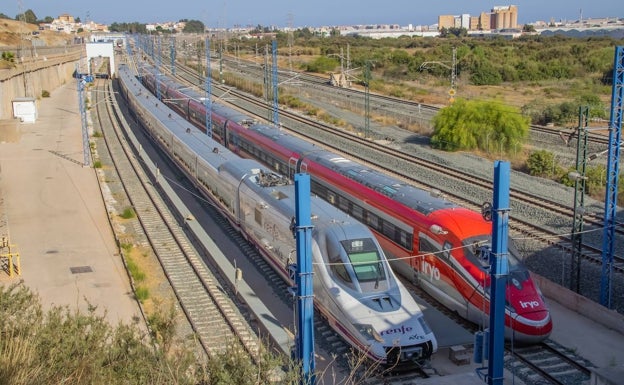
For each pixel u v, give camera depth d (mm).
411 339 15242
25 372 9203
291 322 18406
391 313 15883
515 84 79438
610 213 18672
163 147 43125
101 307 19516
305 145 31828
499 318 13273
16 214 29922
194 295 20609
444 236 18500
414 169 36594
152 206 31547
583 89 69750
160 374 9867
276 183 24078
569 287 20531
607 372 13102
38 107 66500
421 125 49531
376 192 22875
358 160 39406
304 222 12781
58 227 27984
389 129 50469
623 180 30891
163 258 24172
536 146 42594
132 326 12945
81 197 33031
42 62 77000
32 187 34844
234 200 26016
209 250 23828
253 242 24062
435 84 81000
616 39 109375
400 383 15109
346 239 17406
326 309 17156
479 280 17094
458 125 41625
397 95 71312
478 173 35219
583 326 17844
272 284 21469
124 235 27000
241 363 10008
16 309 12156
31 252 24656
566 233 25078
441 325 17500
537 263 22578
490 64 83500
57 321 11164
